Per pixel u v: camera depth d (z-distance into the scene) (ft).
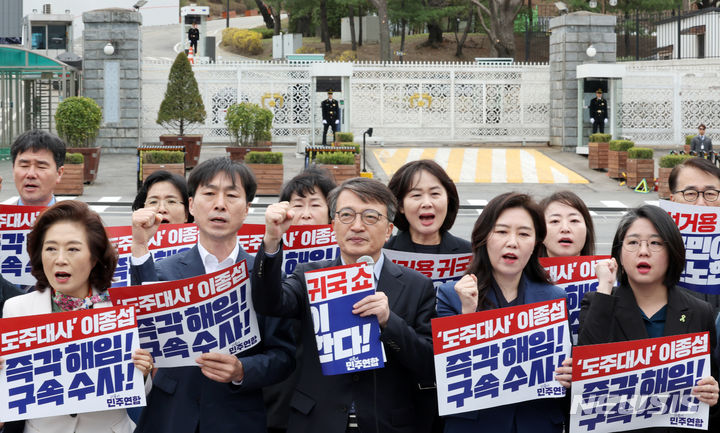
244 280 14.51
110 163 92.12
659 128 109.40
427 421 15.58
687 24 147.74
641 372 14.10
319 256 20.42
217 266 15.37
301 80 105.50
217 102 105.50
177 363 14.26
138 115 100.42
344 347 14.11
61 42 139.64
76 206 14.06
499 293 15.29
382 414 14.60
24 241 18.72
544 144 110.11
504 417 14.60
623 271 15.20
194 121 89.71
